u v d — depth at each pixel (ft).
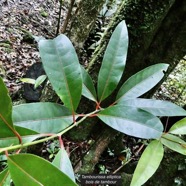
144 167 1.30
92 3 3.49
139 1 2.39
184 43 2.54
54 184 0.83
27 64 7.39
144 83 1.36
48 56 1.11
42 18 9.58
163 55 2.60
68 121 1.11
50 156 3.58
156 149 1.32
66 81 1.11
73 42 3.65
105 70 1.30
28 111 1.07
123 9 2.52
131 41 2.50
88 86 1.36
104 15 5.42
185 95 5.79
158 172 3.04
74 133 2.83
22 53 7.73
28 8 9.87
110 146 3.91
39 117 1.08
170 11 2.48
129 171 3.75
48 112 1.09
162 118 3.00
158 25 2.46
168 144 1.33
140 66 2.60
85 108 2.67
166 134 1.37
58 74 1.11
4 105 0.86
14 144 0.96
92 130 2.86
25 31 8.30
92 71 2.70
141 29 2.44
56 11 10.20
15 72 6.93
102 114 1.13
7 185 1.13
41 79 3.05
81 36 3.63
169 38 2.54
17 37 8.30
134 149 4.19
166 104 1.27
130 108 1.11
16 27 8.70
